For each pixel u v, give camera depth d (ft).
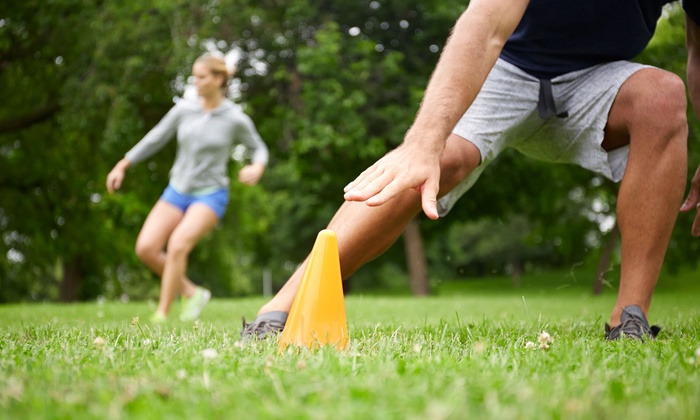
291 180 83.56
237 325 13.29
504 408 4.00
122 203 71.56
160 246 19.24
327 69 49.73
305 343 7.52
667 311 18.33
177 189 19.43
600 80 9.93
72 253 64.59
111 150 45.44
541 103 9.92
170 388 4.61
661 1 10.07
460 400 4.10
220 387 4.66
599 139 9.96
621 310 9.57
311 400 4.24
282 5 51.67
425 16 52.70
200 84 19.39
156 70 49.60
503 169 62.08
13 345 7.34
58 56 49.65
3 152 61.31
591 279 90.22
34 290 80.69
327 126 49.39
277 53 53.21
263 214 100.42
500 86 9.78
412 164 7.50
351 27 55.26
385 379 4.88
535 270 153.99
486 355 6.65
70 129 47.62
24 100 54.39
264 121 55.93
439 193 9.39
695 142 37.09
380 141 51.31
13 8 47.37
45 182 63.00
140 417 3.82
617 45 9.92
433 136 7.68
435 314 19.80
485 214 70.79
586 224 70.95
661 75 9.76
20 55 50.39
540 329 10.53
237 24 47.75
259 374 5.29
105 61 45.14
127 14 46.01
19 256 66.18
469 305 27.58
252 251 112.27
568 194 68.95
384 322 14.29
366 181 7.42
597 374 5.33
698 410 4.12
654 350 7.17
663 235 9.55
